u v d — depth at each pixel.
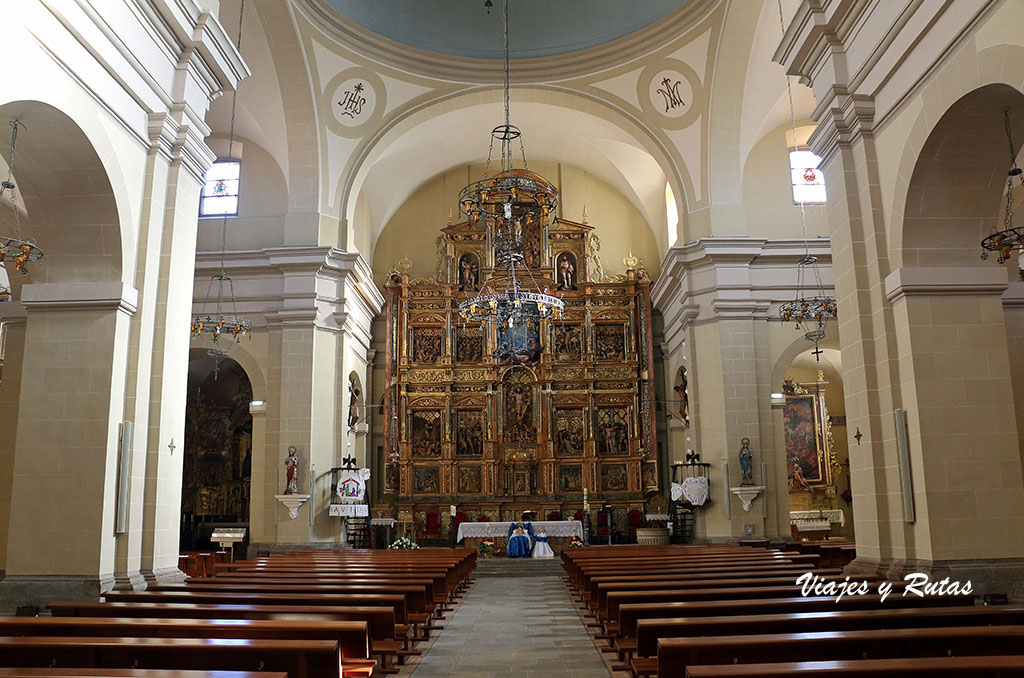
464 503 24.42
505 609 11.77
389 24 20.27
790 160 22.00
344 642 5.35
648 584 8.31
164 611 6.47
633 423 25.02
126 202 9.84
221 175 22.64
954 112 8.70
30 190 9.48
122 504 9.57
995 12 7.94
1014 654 4.77
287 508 19.20
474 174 27.28
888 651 4.73
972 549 9.05
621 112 21.22
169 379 10.45
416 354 25.62
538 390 25.39
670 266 21.47
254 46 18.97
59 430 9.49
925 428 9.29
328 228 20.89
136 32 9.67
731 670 3.77
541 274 25.88
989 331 9.52
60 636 5.31
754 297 20.14
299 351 20.08
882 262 10.01
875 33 9.91
